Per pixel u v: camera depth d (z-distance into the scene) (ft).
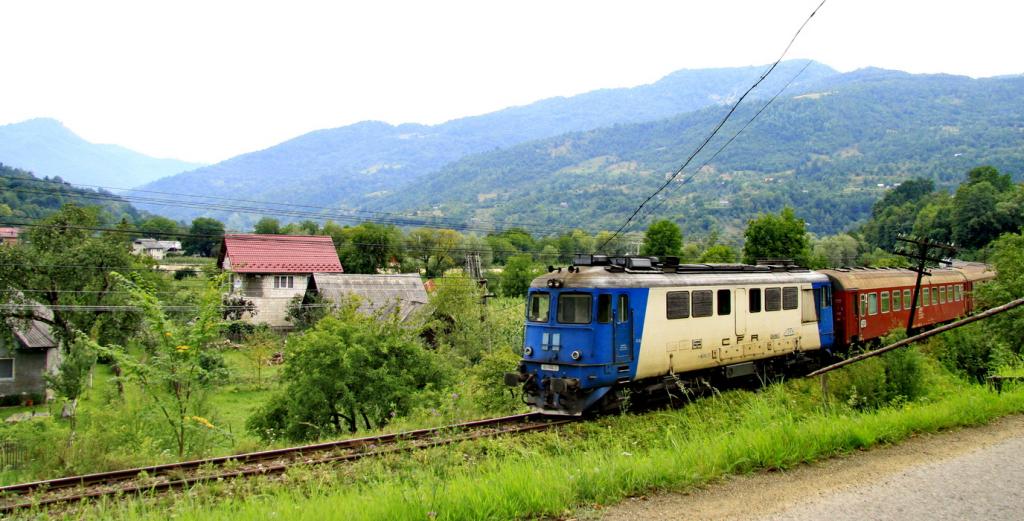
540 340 52.90
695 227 480.64
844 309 75.46
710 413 48.65
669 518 24.54
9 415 103.09
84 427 56.18
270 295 171.01
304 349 64.80
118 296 109.09
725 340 58.95
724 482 28.63
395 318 72.23
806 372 72.38
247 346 131.95
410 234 237.86
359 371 65.21
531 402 53.42
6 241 118.01
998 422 38.86
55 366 118.01
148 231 104.94
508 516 24.86
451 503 25.29
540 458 34.06
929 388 48.44
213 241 273.33
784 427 34.22
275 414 66.54
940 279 101.55
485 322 122.21
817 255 209.77
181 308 101.86
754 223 194.39
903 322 88.02
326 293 150.92
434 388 69.51
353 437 48.16
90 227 115.55
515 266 191.42
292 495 31.04
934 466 30.50
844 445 33.65
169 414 52.85
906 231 267.39
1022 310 67.05
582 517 24.82
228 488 33.81
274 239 178.91
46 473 43.21
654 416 49.26
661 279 54.03
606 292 50.75
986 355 61.62
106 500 31.73
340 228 268.21
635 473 28.45
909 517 24.31
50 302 110.52
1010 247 77.71
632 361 51.60
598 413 51.06
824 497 26.55
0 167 342.44
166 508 29.50
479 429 46.85
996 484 27.84
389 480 31.30
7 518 29.86
